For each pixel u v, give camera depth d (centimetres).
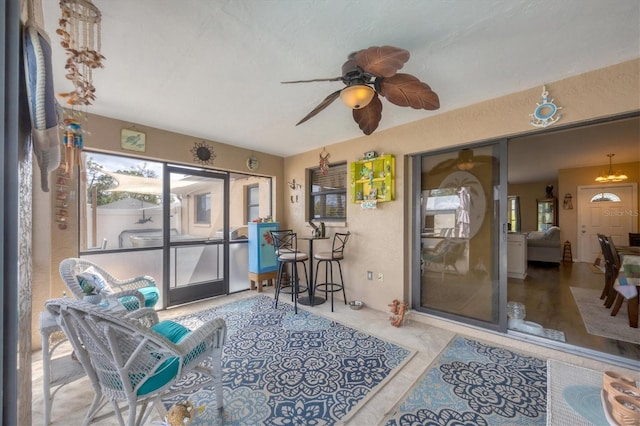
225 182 421
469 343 260
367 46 178
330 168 428
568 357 227
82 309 120
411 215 330
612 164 623
